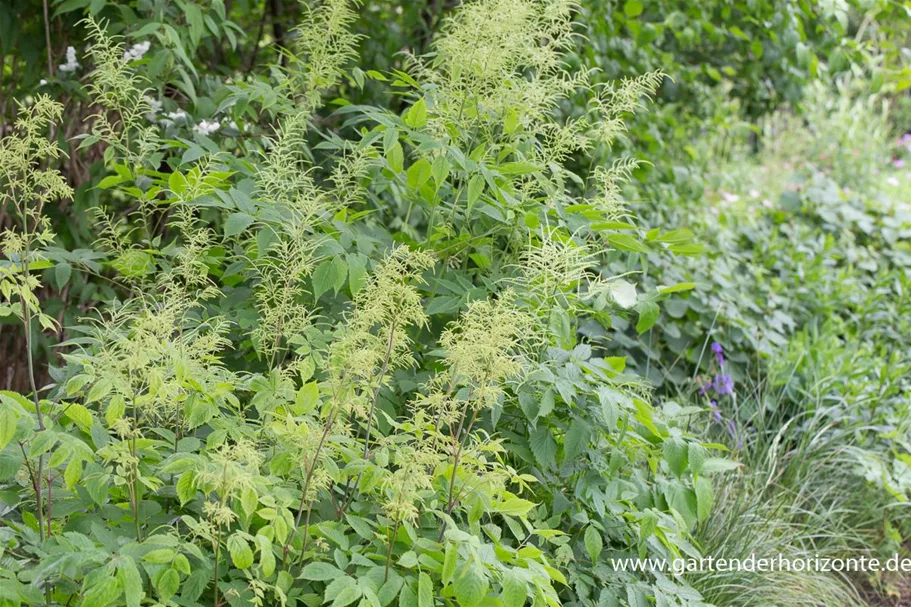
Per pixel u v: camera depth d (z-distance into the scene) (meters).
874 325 5.29
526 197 2.87
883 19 4.89
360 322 2.03
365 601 1.79
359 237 2.58
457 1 4.59
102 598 1.61
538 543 2.52
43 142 2.12
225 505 1.87
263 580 1.94
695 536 3.31
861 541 3.89
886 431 4.22
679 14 4.87
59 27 3.68
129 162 3.00
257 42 4.39
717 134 7.43
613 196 2.99
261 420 2.26
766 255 5.60
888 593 3.84
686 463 2.49
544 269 2.51
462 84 2.91
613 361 2.70
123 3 3.57
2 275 1.92
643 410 2.46
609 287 2.70
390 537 1.95
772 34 4.81
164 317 1.93
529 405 2.46
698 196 5.30
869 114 8.52
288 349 2.50
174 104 3.35
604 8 4.60
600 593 2.50
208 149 2.93
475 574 1.85
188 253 2.46
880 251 6.13
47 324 1.99
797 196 6.26
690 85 5.79
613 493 2.58
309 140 3.79
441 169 2.55
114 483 1.98
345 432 2.12
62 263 2.64
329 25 3.26
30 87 3.67
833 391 4.53
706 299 4.61
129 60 3.23
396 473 1.94
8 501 2.02
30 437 1.85
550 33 3.01
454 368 2.12
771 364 4.51
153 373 1.87
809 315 5.21
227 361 2.90
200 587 1.87
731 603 3.20
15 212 3.66
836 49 4.71
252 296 2.84
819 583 3.54
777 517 3.73
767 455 4.00
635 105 3.06
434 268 2.85
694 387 4.45
